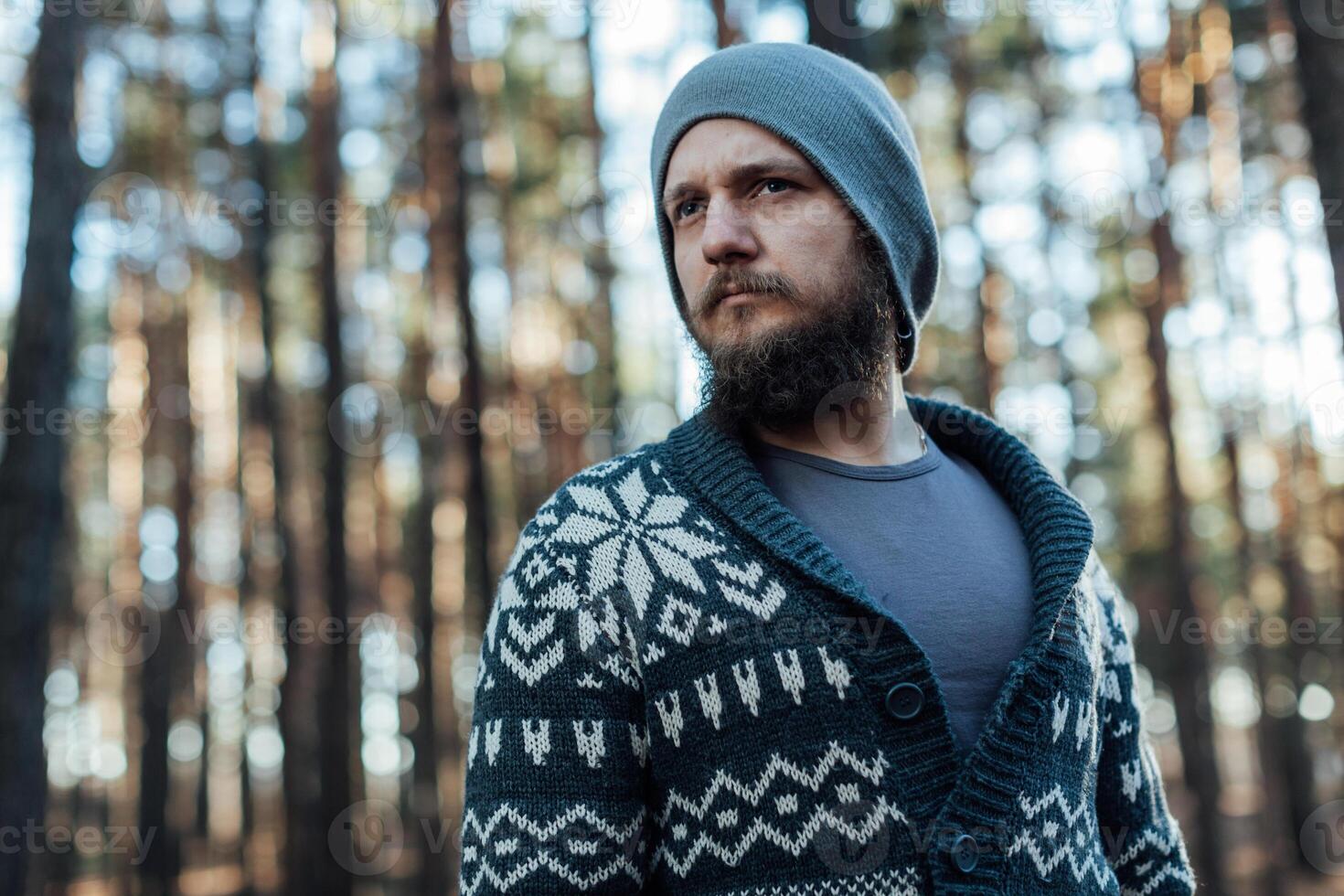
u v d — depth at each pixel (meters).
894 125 1.29
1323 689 13.40
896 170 1.25
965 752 1.07
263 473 14.06
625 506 1.12
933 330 11.37
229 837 20.19
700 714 1.04
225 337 15.20
